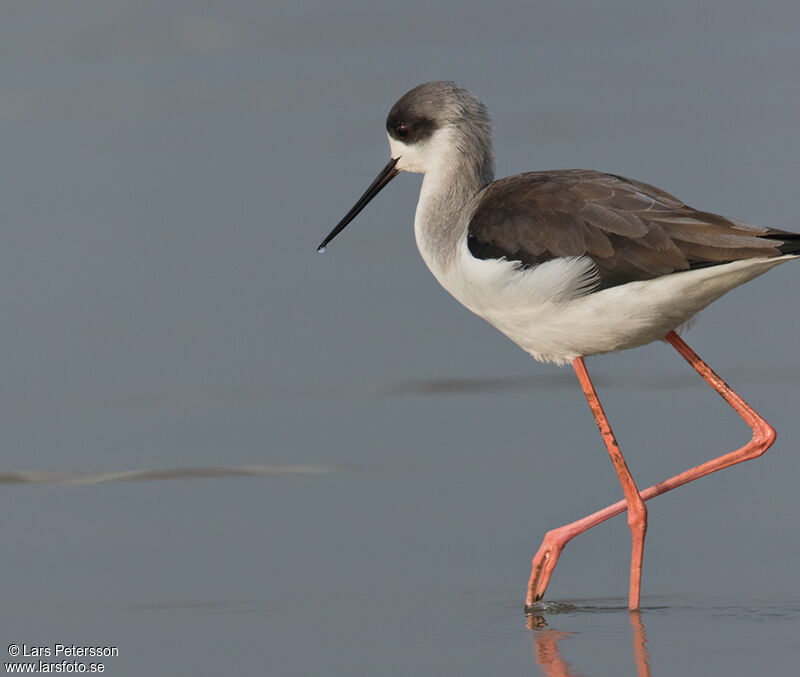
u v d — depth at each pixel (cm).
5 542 1106
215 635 921
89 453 1308
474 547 1077
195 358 1551
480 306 984
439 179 1050
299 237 1912
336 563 1051
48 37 2902
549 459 1262
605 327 935
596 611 952
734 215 1883
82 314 1677
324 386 1468
